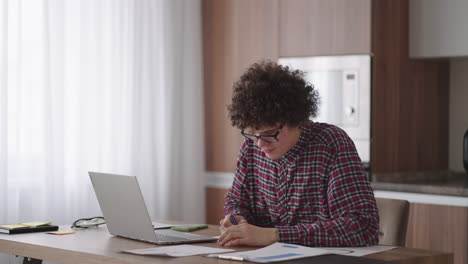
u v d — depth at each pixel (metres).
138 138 4.07
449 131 4.14
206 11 4.43
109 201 2.21
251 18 4.18
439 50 3.72
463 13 3.62
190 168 4.41
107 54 3.90
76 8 3.71
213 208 4.43
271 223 2.30
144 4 4.11
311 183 2.14
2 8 3.31
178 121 4.35
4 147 3.34
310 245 1.97
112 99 3.92
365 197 2.04
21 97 3.45
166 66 4.26
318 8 3.85
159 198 4.26
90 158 3.80
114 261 1.84
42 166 3.54
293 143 2.13
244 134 2.12
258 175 2.29
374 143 3.65
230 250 1.91
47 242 2.12
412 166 3.90
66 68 3.68
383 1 3.69
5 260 3.33
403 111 3.83
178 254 1.84
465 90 4.06
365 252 1.90
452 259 1.98
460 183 3.60
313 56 3.87
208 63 4.43
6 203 3.36
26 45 3.46
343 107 3.73
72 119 3.71
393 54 3.76
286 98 2.00
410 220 3.48
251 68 2.09
